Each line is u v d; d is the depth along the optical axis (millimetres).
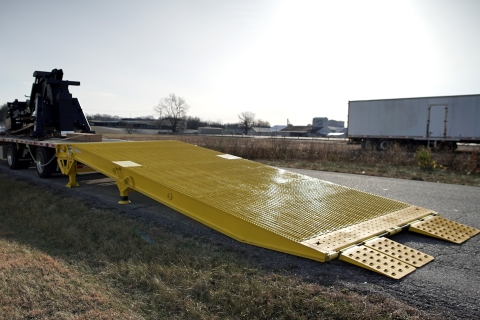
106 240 4691
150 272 3705
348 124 27562
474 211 6738
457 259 4270
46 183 8930
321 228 4602
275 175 7207
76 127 11336
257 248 4484
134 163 6844
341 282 3584
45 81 11156
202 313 2990
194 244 4609
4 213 6082
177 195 5434
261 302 3152
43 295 3244
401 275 3709
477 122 21500
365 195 6367
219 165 7637
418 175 11727
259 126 128375
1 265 3809
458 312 3059
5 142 12477
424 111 23594
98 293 3297
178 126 92812
